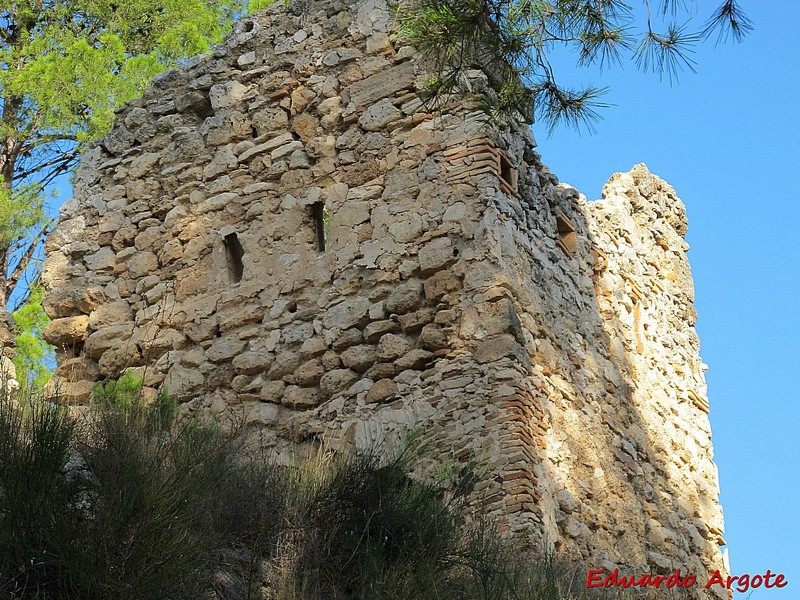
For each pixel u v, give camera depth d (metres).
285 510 10.64
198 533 9.91
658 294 18.20
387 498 10.85
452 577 10.33
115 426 11.05
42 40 22.44
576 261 16.06
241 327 15.15
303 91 15.77
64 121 21.58
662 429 16.84
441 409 13.61
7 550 9.08
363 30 15.64
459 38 10.99
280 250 15.26
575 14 10.73
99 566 9.07
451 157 14.62
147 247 16.03
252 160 15.80
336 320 14.61
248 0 24.67
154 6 23.56
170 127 16.42
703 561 16.59
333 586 10.09
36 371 18.61
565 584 11.16
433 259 14.27
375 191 14.93
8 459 9.81
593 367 15.52
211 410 14.89
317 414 14.32
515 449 13.09
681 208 19.42
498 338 13.66
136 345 15.59
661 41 10.55
